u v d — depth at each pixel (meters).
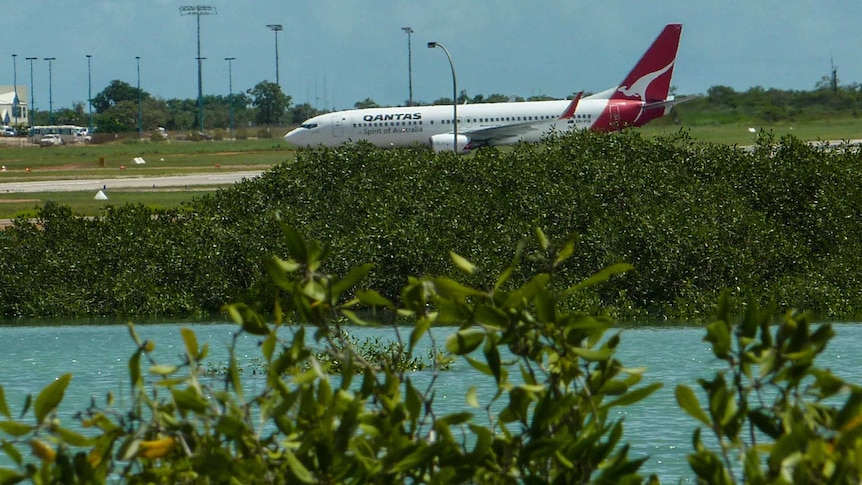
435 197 125.44
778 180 123.75
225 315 113.62
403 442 24.64
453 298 25.52
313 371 24.61
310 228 121.12
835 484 20.16
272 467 24.94
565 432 25.23
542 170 129.00
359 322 25.34
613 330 95.38
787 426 22.39
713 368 73.75
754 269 110.62
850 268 110.50
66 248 125.88
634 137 136.38
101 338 96.56
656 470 47.69
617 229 113.56
